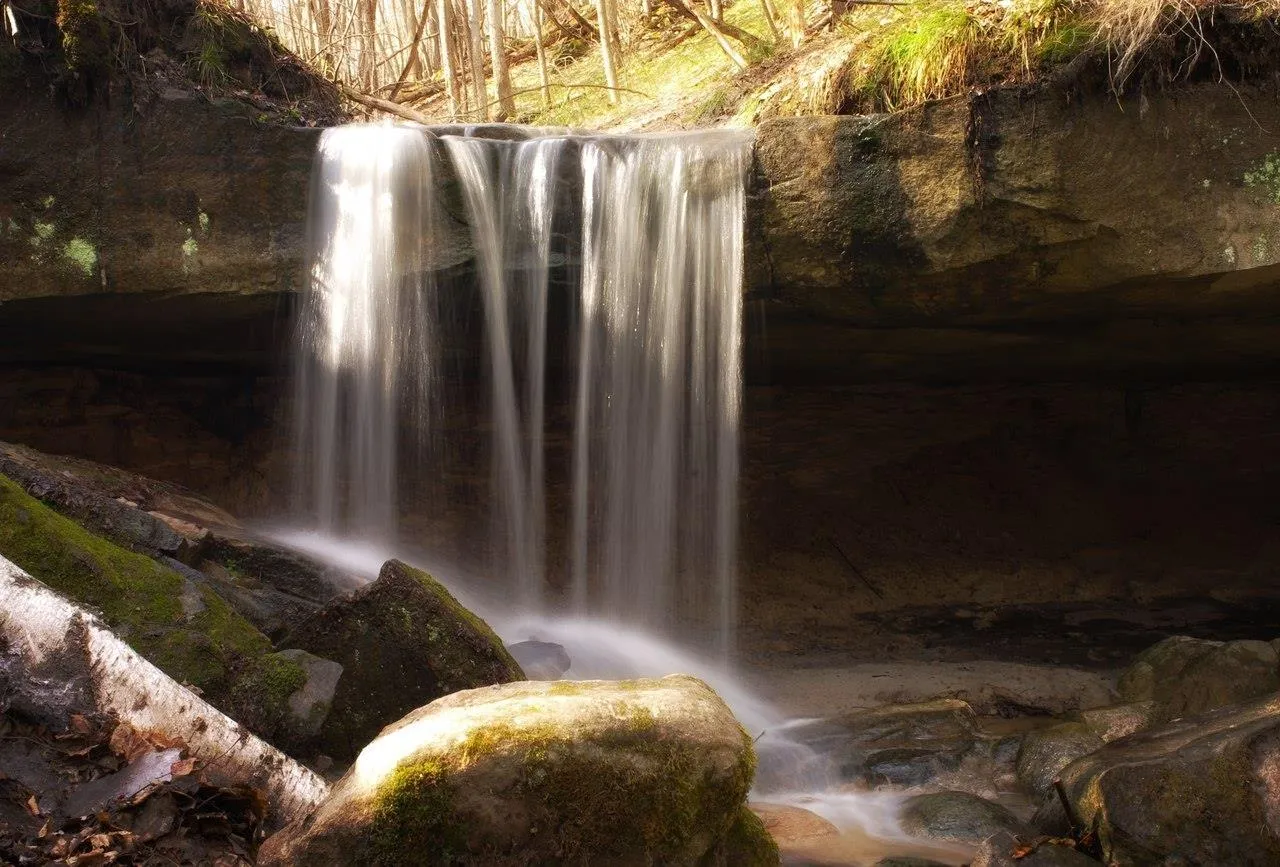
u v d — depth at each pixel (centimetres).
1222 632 800
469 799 269
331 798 283
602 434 692
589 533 721
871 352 780
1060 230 601
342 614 430
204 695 392
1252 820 366
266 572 557
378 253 642
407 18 1614
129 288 617
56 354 727
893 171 616
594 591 734
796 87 749
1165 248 597
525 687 316
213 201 624
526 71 1591
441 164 641
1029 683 670
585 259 659
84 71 602
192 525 548
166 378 823
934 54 628
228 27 710
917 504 963
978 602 895
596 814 275
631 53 1441
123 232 616
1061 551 941
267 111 661
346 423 669
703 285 650
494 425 707
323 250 636
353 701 420
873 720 574
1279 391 970
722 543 699
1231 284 616
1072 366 859
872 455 975
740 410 655
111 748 305
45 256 609
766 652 767
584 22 1549
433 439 762
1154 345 768
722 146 640
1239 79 587
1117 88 582
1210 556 931
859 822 470
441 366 728
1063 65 588
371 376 655
